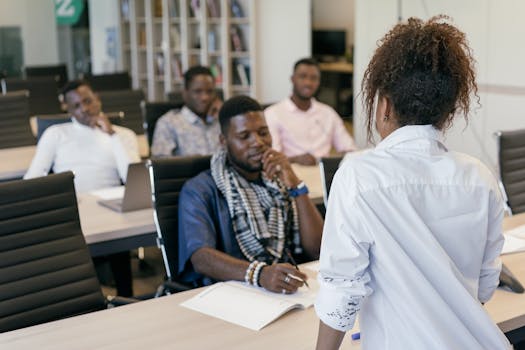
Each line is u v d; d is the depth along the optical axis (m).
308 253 2.70
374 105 1.45
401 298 1.38
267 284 2.18
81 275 2.38
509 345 1.47
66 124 4.09
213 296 2.16
